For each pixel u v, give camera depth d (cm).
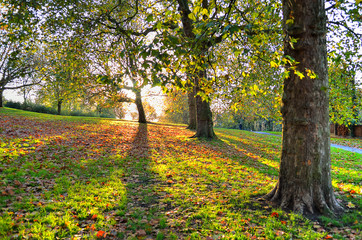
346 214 457
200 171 805
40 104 4112
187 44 363
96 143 1220
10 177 582
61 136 1279
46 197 490
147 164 885
